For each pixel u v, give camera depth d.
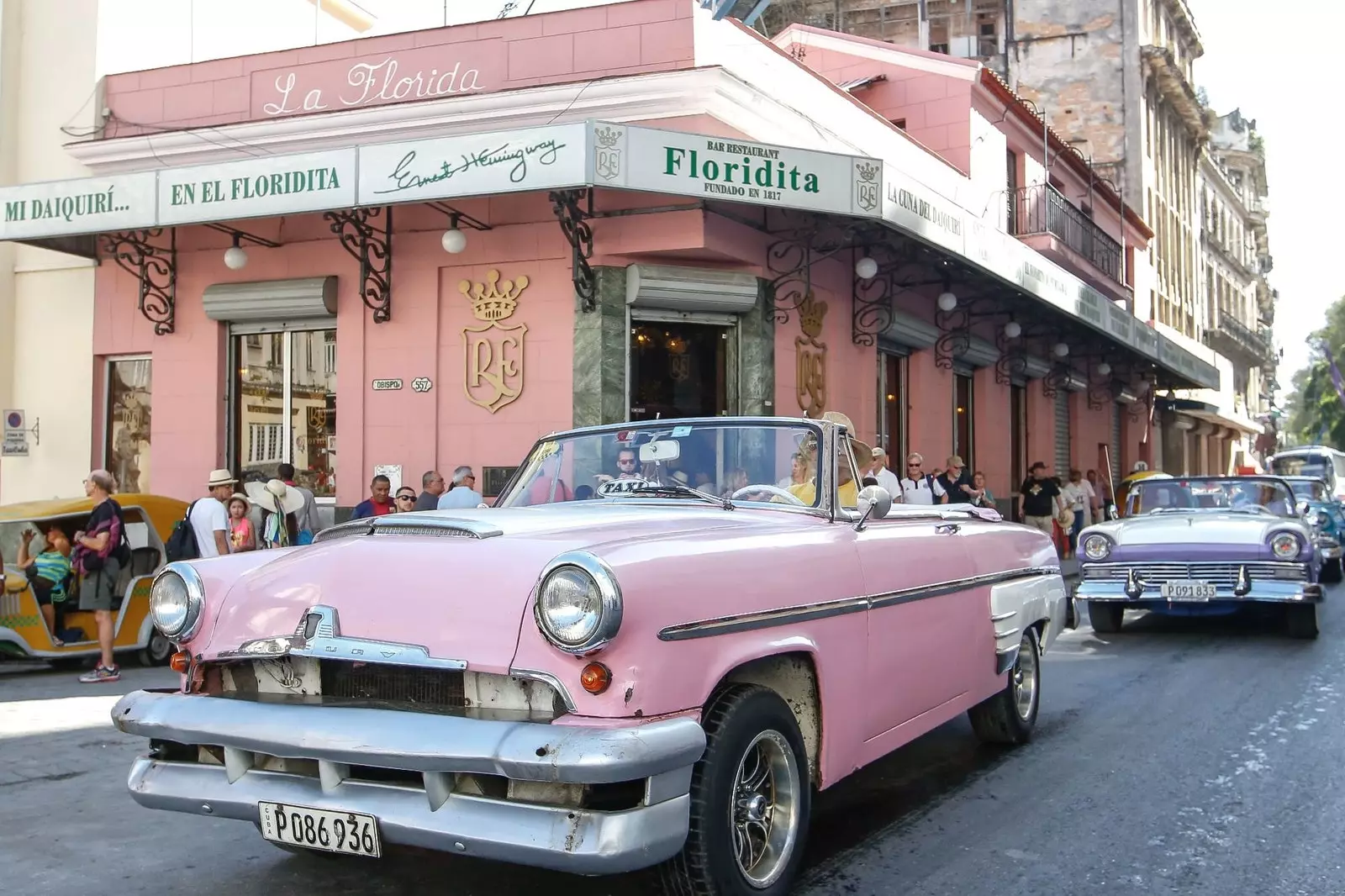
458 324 12.00
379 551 3.44
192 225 12.52
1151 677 8.32
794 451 4.47
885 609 4.30
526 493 4.77
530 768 2.79
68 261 13.78
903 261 13.92
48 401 13.80
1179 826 4.66
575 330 11.48
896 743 4.42
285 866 4.19
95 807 5.03
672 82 11.33
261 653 3.37
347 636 3.24
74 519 9.74
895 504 5.30
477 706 3.09
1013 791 5.21
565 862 2.83
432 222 12.09
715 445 4.59
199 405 13.02
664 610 3.07
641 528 3.60
